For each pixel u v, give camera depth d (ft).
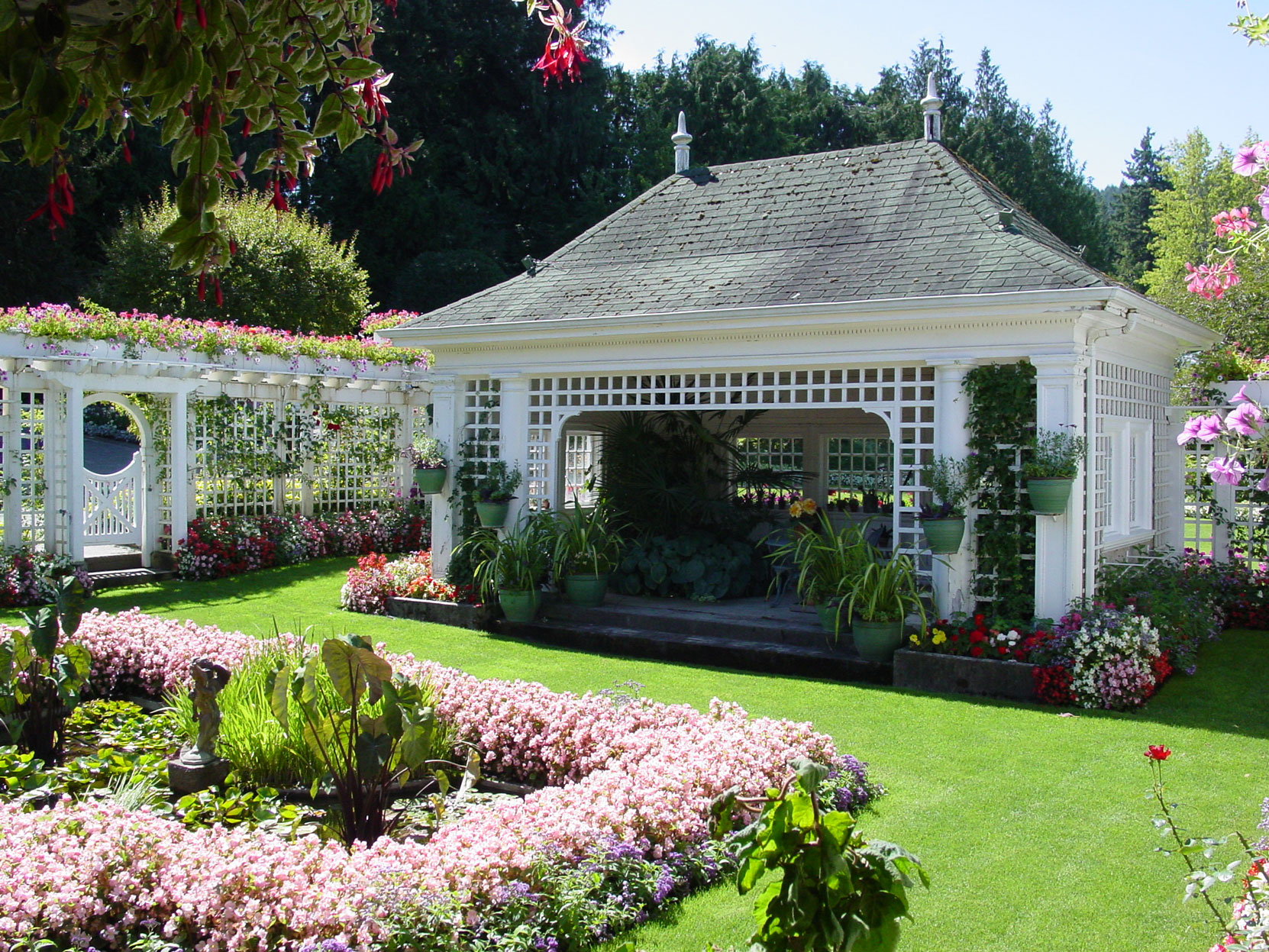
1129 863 15.47
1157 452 38.91
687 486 40.70
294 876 12.50
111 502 46.83
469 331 36.24
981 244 30.55
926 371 31.65
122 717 22.70
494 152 99.55
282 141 10.66
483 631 35.17
